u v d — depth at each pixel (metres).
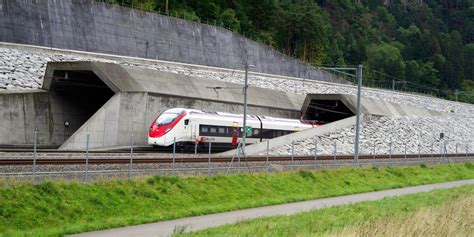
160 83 53.59
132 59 66.25
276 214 26.78
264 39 118.75
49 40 66.94
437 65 194.88
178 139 49.78
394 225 20.64
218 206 27.88
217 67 81.62
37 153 35.22
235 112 62.03
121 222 22.50
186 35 86.00
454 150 80.56
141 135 50.38
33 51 58.41
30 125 48.06
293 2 155.12
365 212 27.02
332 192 36.81
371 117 75.12
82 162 31.22
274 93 71.75
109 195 24.91
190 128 50.78
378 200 33.41
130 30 77.38
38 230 20.36
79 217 22.58
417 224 20.95
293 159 44.19
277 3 132.75
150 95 51.22
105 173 28.17
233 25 109.69
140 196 26.16
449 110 111.56
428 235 19.91
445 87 191.50
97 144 46.41
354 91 94.19
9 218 20.67
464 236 20.62
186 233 20.08
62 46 68.19
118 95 48.00
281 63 104.06
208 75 70.06
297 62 108.25
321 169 41.22
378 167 47.53
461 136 91.00
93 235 20.05
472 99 180.12
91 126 46.03
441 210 25.42
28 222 20.91
